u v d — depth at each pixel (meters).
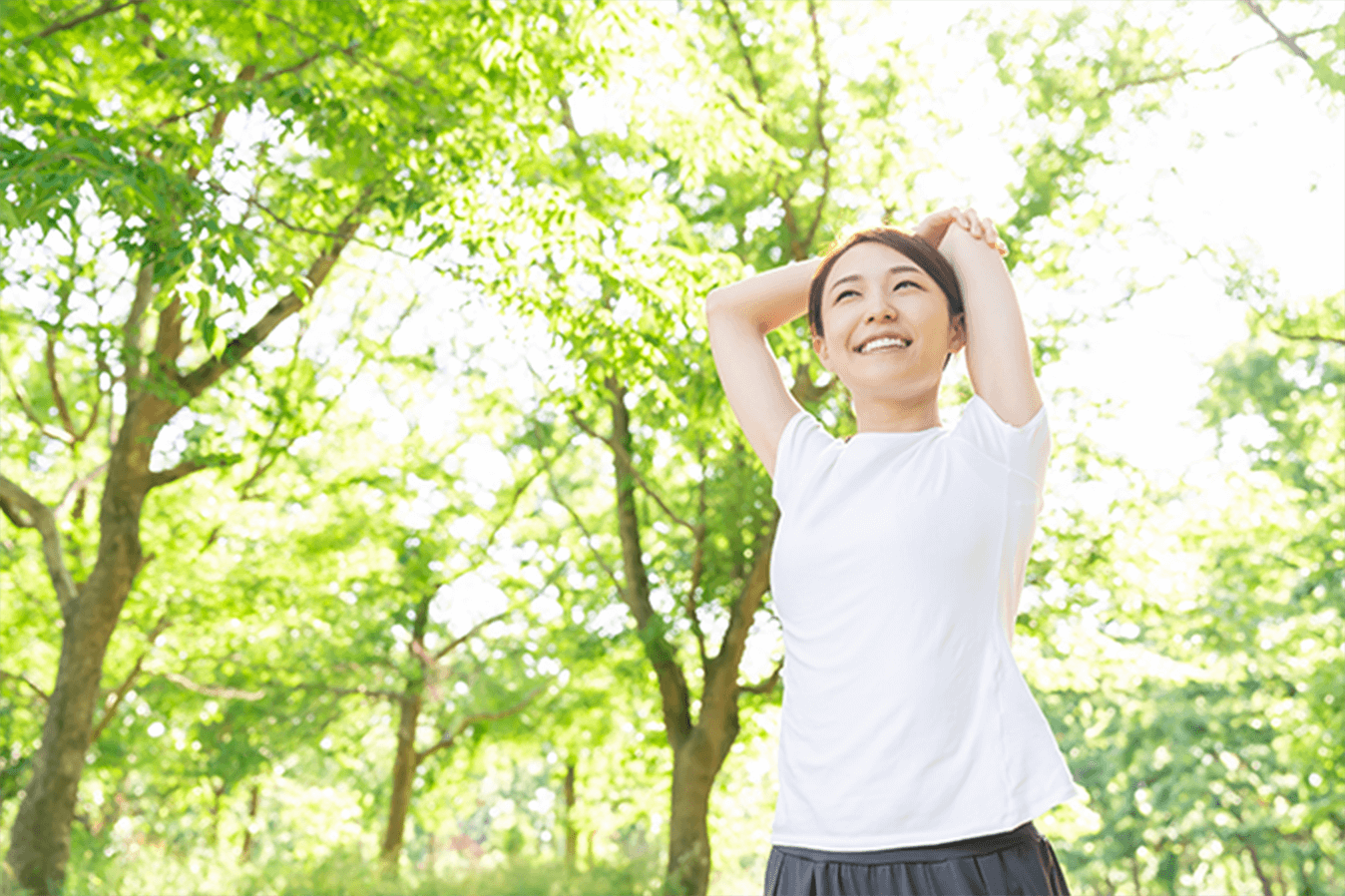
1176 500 12.84
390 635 17.20
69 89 6.34
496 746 17.73
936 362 1.39
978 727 1.18
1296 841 19.19
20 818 9.51
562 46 7.31
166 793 18.55
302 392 12.50
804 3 11.14
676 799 11.78
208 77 6.09
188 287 5.09
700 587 12.74
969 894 1.13
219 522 12.52
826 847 1.20
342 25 6.89
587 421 13.20
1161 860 23.23
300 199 8.02
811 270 1.57
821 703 1.24
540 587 16.28
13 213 4.77
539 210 7.29
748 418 1.51
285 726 17.17
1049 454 1.33
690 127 8.34
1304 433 13.79
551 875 12.23
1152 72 10.53
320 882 12.09
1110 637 12.55
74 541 13.01
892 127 11.30
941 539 1.23
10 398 12.26
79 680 9.85
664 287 7.80
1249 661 14.36
